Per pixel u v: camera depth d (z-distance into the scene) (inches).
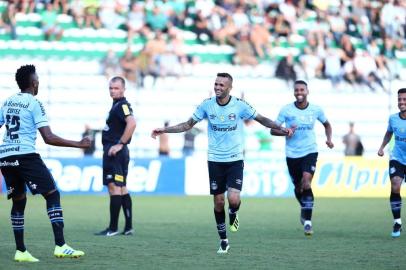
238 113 1235.2
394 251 1268.5
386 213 2153.1
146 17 3467.0
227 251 1251.2
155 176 2903.5
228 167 1238.9
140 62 3312.0
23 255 1111.6
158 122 3289.9
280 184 2918.3
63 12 3462.1
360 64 3435.0
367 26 3572.8
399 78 3489.2
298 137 1638.8
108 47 3417.8
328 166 2923.2
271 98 3368.6
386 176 2930.6
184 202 2544.3
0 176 2886.3
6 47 3334.2
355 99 3430.1
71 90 3292.3
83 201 2541.8
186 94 3334.2
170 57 3336.6
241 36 3447.3
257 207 2369.6
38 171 1098.1
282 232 1609.3
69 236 1502.2
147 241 1411.2
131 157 3122.5
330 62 3425.2
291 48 3513.8
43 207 2301.9
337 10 3572.8
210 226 1738.4
